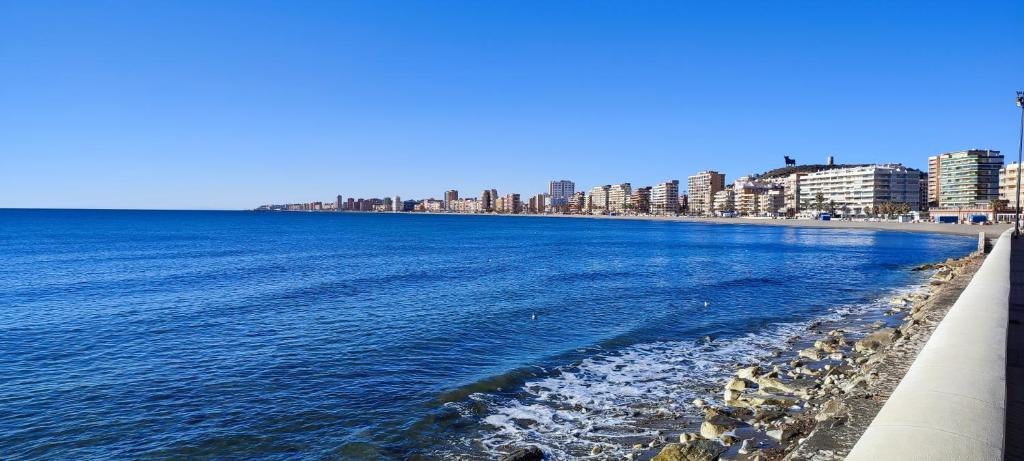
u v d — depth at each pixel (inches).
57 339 775.1
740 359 668.1
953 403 158.7
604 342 753.0
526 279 1448.1
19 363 655.8
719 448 380.5
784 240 3774.6
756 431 408.8
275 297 1138.7
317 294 1177.4
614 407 505.0
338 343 745.0
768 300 1117.7
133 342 756.0
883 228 5570.9
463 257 2203.5
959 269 1371.8
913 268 1736.0
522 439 438.3
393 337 778.2
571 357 678.5
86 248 2714.1
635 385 569.9
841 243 3366.1
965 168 7224.4
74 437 452.4
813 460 238.4
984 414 150.6
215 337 781.9
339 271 1657.2
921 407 158.1
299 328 836.6
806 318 930.7
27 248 2701.8
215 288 1280.8
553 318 914.7
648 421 468.1
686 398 525.7
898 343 506.9
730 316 944.3
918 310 837.8
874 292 1243.2
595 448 415.5
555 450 415.8
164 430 463.8
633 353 699.4
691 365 643.5
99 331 824.3
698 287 1302.9
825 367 588.7
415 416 488.1
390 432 456.1
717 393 537.3
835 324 874.1
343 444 434.9
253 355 686.5
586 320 900.0
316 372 616.4
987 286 406.0
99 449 432.1
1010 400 275.4
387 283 1360.7
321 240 3535.9
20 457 419.8
